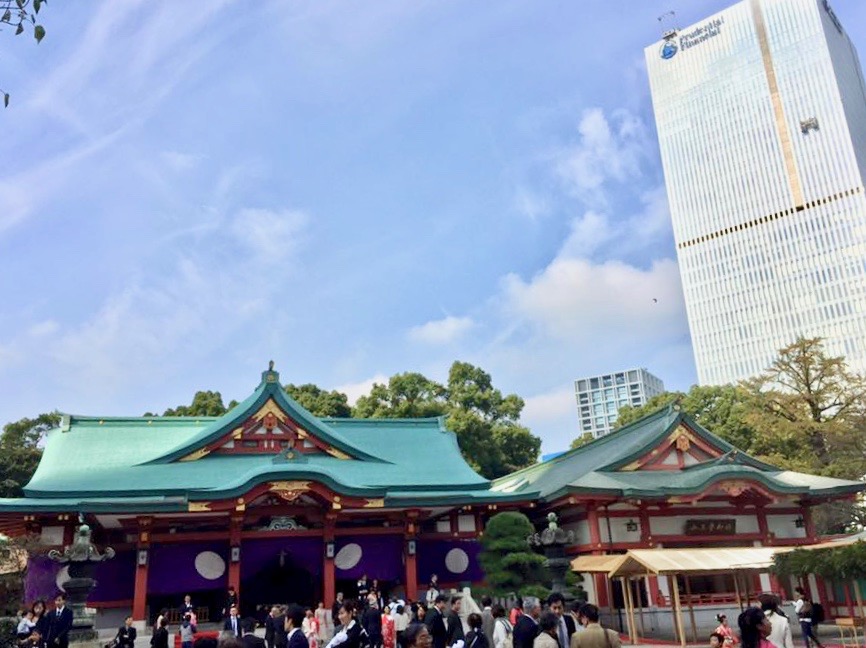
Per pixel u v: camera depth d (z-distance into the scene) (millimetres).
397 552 40094
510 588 33656
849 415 54594
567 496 39031
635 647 29594
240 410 42750
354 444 47062
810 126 156500
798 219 154875
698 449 44188
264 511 37500
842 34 172750
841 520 52531
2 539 35719
